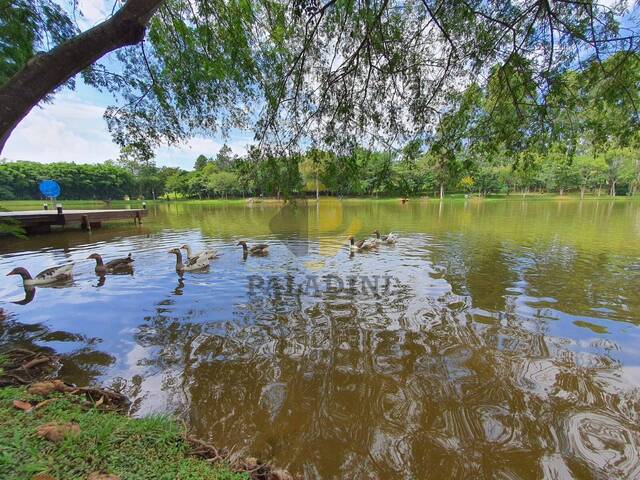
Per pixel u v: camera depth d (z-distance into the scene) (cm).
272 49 431
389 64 348
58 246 1223
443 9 327
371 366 386
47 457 191
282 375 371
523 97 358
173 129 502
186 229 1708
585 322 497
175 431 260
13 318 540
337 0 332
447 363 389
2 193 4950
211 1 427
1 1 373
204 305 594
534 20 318
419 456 257
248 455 258
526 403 314
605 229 1509
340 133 392
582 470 240
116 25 216
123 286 714
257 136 420
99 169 5659
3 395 273
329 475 242
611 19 305
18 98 196
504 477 237
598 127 361
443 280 730
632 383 343
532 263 874
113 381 361
